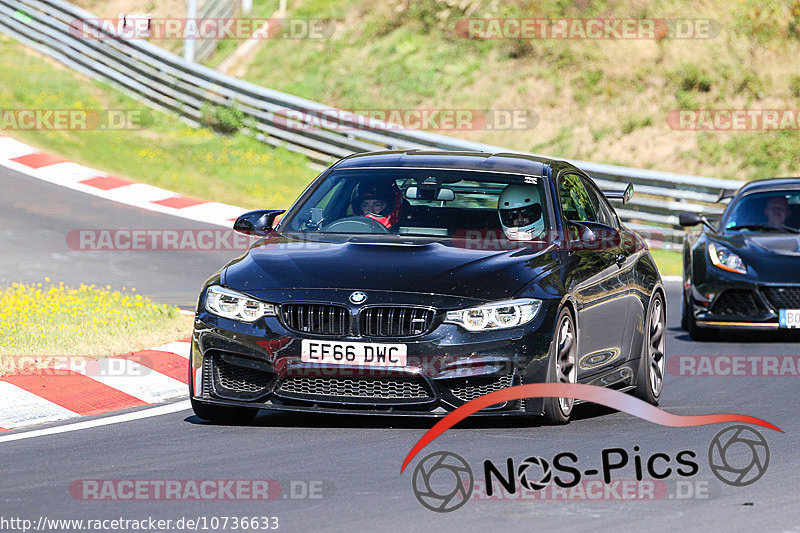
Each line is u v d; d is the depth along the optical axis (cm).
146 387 2925
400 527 1717
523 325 2409
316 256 2541
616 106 8569
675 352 3866
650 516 1797
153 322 3684
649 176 6712
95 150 7775
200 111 8675
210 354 2478
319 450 2247
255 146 8250
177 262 5219
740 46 8800
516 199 2764
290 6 10444
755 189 4469
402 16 9925
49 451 2253
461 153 3016
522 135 8556
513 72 9062
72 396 2777
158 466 2117
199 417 2575
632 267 2986
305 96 9438
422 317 2388
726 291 4066
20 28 10081
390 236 2677
